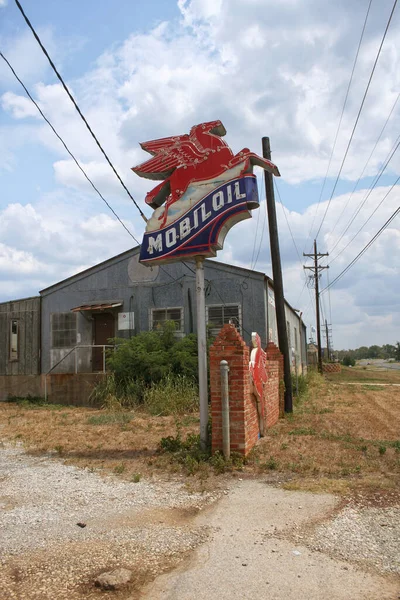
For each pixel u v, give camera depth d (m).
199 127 8.62
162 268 19.08
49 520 5.14
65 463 7.76
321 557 4.06
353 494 5.69
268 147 14.43
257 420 9.09
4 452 8.88
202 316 8.34
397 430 10.28
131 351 16.41
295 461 7.26
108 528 4.86
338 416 12.68
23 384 19.83
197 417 12.73
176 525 4.90
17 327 20.53
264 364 9.90
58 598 3.52
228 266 18.03
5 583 3.74
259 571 3.84
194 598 3.48
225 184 8.24
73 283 20.11
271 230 14.19
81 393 17.67
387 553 4.11
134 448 8.74
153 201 8.99
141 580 3.75
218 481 6.43
